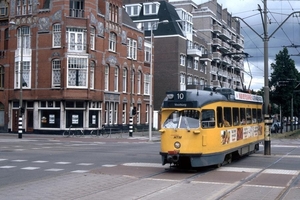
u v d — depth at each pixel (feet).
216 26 263.90
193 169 55.62
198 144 51.78
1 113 163.12
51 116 149.48
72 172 52.49
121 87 173.68
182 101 53.57
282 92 200.13
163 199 35.32
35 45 152.97
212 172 52.95
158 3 218.18
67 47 147.54
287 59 198.29
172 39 210.38
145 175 49.85
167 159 51.85
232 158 68.03
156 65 212.64
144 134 165.78
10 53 159.22
